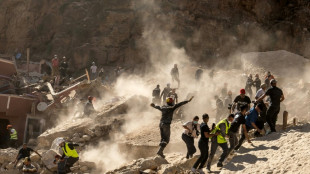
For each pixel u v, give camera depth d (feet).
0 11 117.29
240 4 119.24
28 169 47.09
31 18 117.19
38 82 93.97
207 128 32.83
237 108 39.22
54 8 117.50
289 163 29.35
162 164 37.50
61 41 113.80
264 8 121.39
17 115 77.71
